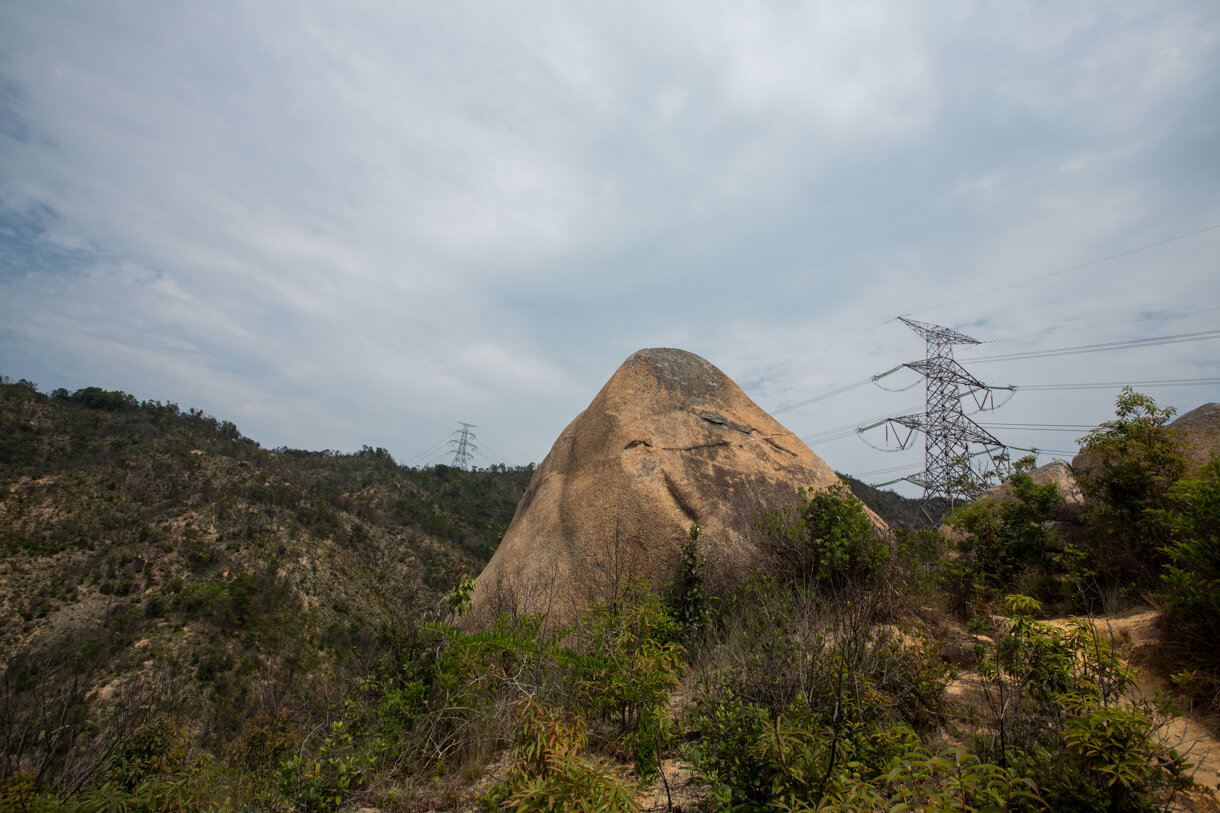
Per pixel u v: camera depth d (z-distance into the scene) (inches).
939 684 180.1
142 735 199.5
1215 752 139.9
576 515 394.0
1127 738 111.9
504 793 154.6
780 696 167.6
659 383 451.2
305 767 184.9
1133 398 306.3
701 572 319.6
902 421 1181.7
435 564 1796.3
